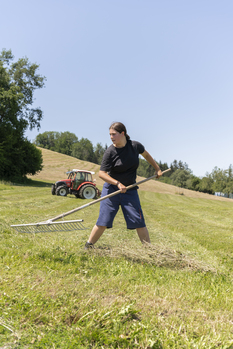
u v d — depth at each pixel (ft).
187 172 345.31
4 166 119.55
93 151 491.31
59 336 5.86
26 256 11.09
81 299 7.48
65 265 10.46
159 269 10.90
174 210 49.83
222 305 7.84
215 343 5.84
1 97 105.19
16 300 7.09
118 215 34.14
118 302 7.33
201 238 20.74
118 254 12.33
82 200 56.24
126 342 5.71
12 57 124.67
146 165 479.41
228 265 12.75
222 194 290.15
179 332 6.19
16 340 5.58
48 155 267.18
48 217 26.81
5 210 29.37
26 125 124.57
